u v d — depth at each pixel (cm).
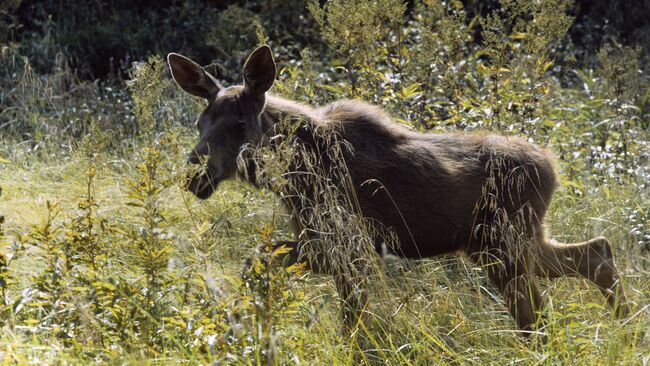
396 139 1006
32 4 2223
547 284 1030
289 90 1232
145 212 844
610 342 810
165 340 799
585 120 1566
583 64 1947
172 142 891
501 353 867
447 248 1018
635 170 1259
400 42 1363
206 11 2177
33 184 1387
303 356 812
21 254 876
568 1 1467
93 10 2197
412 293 962
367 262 921
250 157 994
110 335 802
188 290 838
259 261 790
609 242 1016
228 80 1919
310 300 921
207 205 1225
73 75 1944
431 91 1334
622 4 2147
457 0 1703
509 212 988
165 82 957
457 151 1012
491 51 1260
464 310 964
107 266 908
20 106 1731
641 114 1658
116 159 1474
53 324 820
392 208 983
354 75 1373
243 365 753
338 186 973
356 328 865
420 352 859
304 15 2053
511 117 1272
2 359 746
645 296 980
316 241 946
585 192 1205
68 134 1625
